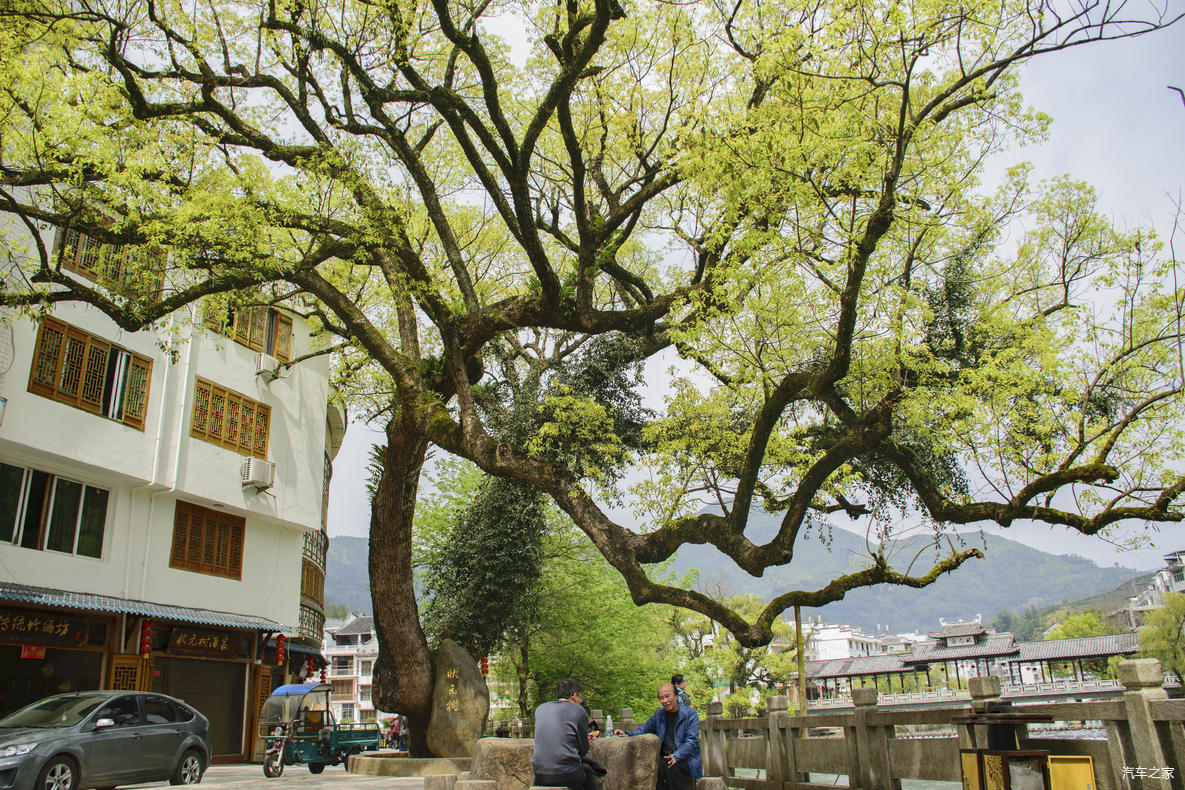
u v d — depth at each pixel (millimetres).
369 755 16578
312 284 13875
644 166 14266
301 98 13336
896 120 10445
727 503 12539
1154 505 9305
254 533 21375
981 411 9680
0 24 11453
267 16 12016
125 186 11664
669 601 11211
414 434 14195
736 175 9766
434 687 15805
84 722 10586
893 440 10711
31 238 15570
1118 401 10500
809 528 14062
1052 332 11078
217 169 13305
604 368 18594
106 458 16859
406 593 15492
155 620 17906
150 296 13578
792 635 50156
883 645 121250
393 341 20562
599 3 9719
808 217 9781
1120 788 5734
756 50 11594
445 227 14211
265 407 21719
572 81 10516
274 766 14555
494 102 10867
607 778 7125
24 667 15516
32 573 15508
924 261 10602
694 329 10578
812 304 11039
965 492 13672
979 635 70312
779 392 10320
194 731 12297
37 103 10727
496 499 20203
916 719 7641
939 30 8211
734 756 11969
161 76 12523
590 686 27375
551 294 12984
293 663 25203
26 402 15297
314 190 13500
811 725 9742
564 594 26766
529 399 19266
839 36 8594
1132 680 5723
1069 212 11273
